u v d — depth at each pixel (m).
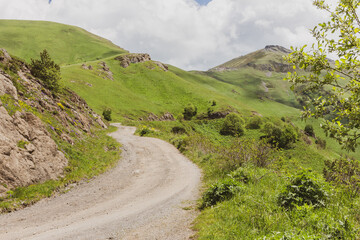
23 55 177.12
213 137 62.97
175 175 17.25
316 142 92.50
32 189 11.92
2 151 11.87
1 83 17.02
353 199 7.48
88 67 126.38
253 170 12.44
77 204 11.26
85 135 26.58
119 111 93.00
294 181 7.79
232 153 15.02
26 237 7.47
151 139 36.78
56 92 31.36
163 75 149.88
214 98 130.62
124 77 141.00
